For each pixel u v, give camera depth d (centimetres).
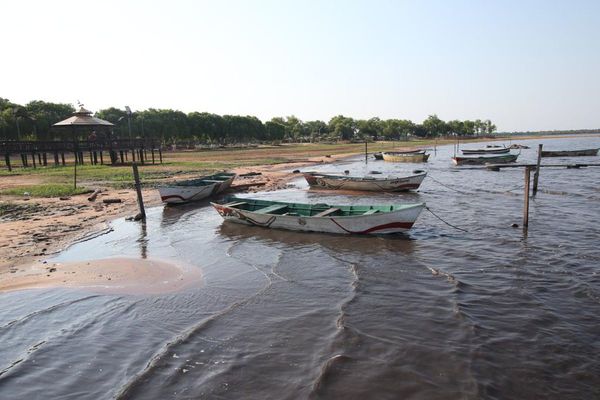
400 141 16900
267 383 768
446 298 1130
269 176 4247
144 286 1241
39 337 950
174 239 1820
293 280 1295
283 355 860
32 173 4156
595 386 745
